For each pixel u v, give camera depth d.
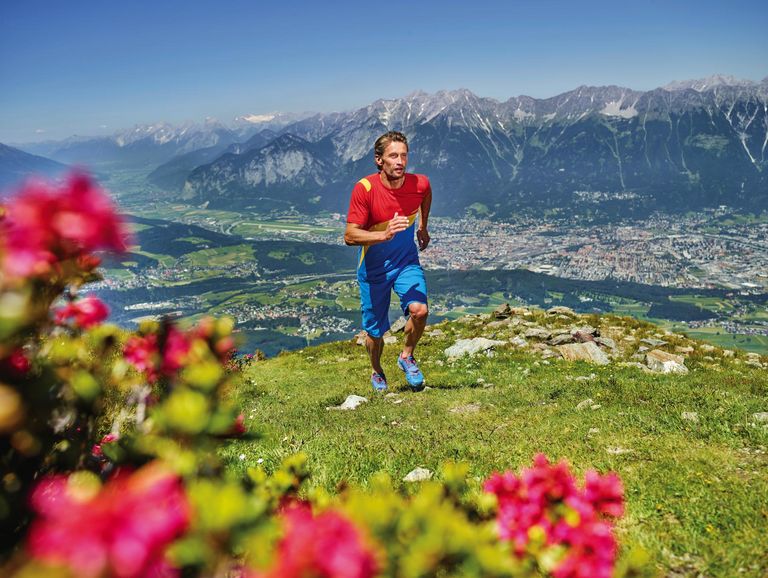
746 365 18.19
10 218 1.87
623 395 11.31
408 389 13.73
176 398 1.91
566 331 21.20
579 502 2.47
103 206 1.75
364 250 10.56
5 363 2.09
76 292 2.17
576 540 2.38
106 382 2.33
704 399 10.33
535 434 8.84
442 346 21.59
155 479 1.47
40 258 1.79
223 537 1.51
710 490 5.82
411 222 10.25
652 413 9.62
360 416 11.39
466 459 7.29
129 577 1.27
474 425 9.93
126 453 2.04
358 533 1.54
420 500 1.89
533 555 2.43
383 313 11.39
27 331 2.01
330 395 14.14
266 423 11.11
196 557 1.45
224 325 2.25
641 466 6.71
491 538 2.37
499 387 13.66
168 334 2.33
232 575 2.81
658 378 14.20
